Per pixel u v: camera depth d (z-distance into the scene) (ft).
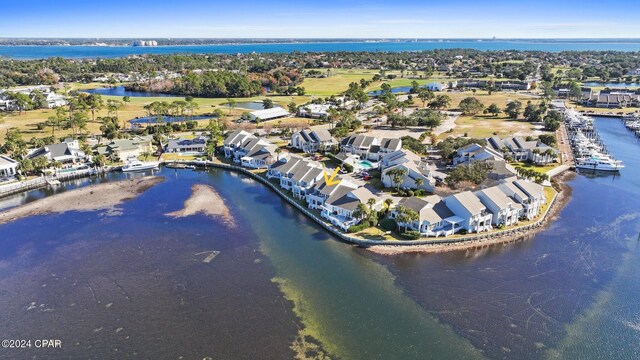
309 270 218.79
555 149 417.08
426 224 247.50
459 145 411.34
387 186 331.36
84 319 181.27
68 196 336.08
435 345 163.73
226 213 296.71
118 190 349.00
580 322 177.47
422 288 201.87
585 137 479.82
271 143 444.14
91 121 583.58
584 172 382.83
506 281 207.41
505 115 631.56
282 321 178.40
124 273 217.97
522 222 268.21
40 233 266.77
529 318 179.63
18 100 647.97
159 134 488.85
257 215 293.02
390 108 608.60
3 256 236.84
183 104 627.46
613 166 378.94
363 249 240.94
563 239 251.19
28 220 288.10
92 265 226.38
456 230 252.83
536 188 283.38
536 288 201.36
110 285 207.00
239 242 251.80
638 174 375.86
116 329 174.70
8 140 437.99
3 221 286.66
